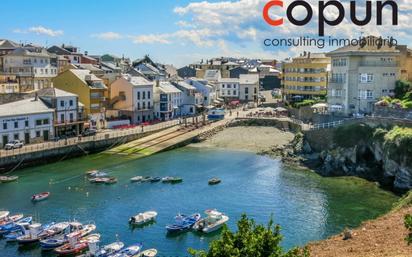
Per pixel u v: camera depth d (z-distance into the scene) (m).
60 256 48.16
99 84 126.62
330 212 61.41
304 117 132.88
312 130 98.06
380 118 85.12
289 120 131.38
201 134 122.31
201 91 181.00
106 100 139.12
